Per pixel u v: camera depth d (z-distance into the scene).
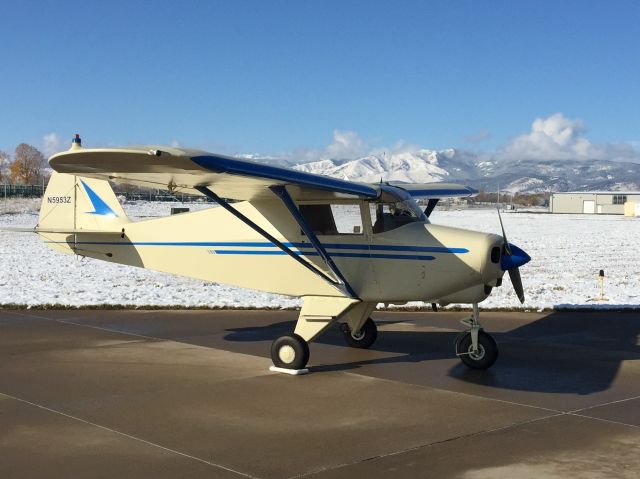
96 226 10.34
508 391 7.23
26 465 4.95
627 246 30.89
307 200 8.75
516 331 10.98
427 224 8.48
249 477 4.77
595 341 10.17
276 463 5.04
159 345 9.53
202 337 10.15
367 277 8.48
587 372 8.16
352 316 9.17
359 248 8.48
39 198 59.00
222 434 5.72
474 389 7.32
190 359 8.67
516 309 13.07
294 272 8.82
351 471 4.89
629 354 9.25
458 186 10.93
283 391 7.17
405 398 6.93
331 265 8.26
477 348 8.22
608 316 12.45
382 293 8.45
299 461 5.09
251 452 5.28
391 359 8.84
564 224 55.16
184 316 12.04
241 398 6.88
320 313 8.37
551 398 6.96
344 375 7.94
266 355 8.95
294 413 6.36
